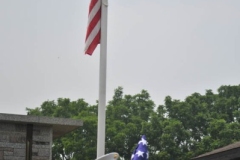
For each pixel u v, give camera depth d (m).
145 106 55.00
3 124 19.30
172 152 49.12
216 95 58.03
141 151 9.53
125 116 53.94
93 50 11.16
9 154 19.20
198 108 54.44
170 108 54.22
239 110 56.25
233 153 21.27
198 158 24.33
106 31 11.05
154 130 50.00
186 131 50.50
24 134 19.50
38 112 51.72
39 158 19.52
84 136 47.44
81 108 52.53
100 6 11.16
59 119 19.69
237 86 58.56
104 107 10.61
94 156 46.53
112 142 48.75
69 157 47.78
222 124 50.00
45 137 19.70
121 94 56.94
